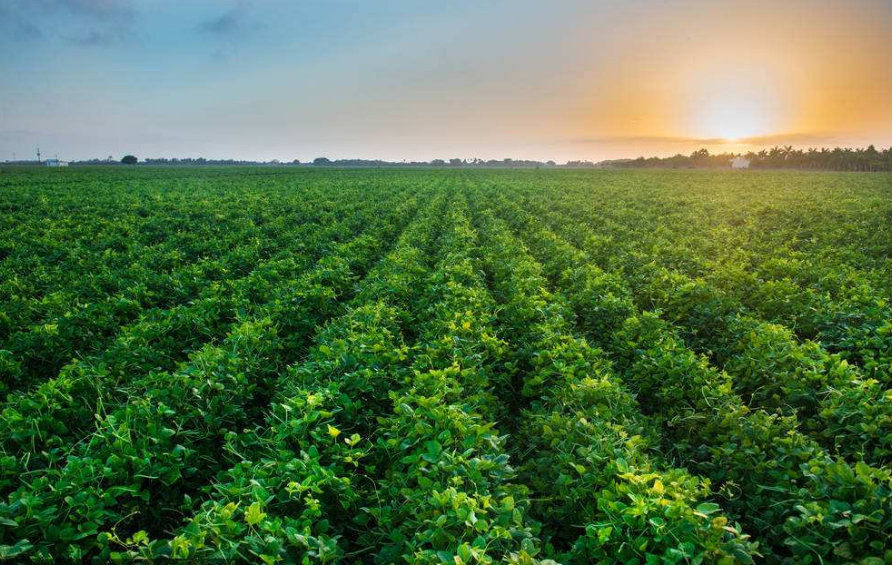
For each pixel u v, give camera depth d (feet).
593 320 33.19
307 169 389.80
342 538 15.55
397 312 32.37
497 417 23.88
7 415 17.75
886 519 13.03
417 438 17.01
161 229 71.72
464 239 60.29
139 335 27.04
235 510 13.92
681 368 23.00
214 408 19.88
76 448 18.35
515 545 13.34
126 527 16.34
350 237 70.74
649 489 13.93
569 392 20.80
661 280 38.96
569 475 15.89
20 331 30.35
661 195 132.05
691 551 12.09
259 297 38.24
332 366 22.04
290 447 17.33
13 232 65.87
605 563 12.71
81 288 39.50
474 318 29.40
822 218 77.25
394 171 356.59
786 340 25.81
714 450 18.28
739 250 53.11
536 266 44.93
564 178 247.70
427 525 13.83
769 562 14.42
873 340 25.70
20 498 13.75
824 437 20.01
